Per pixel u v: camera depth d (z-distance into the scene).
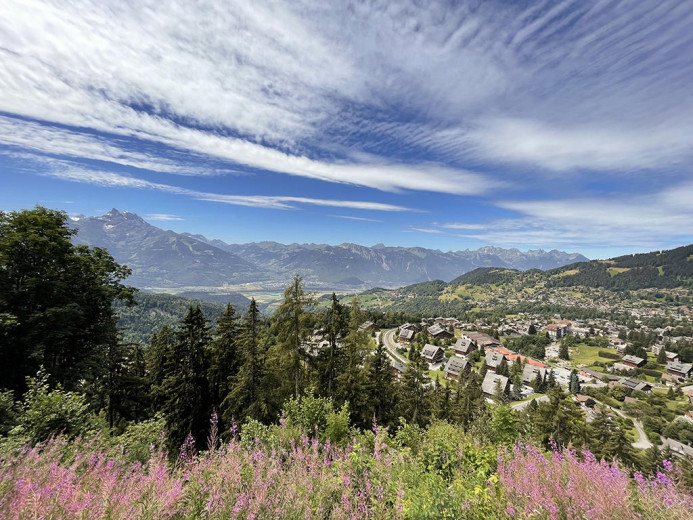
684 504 3.63
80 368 19.50
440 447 6.72
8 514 3.28
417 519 3.68
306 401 10.12
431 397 33.91
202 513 3.66
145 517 3.31
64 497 3.50
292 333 21.12
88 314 21.67
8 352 17.25
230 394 19.12
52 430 7.17
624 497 3.80
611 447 24.08
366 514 4.00
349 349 23.64
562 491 4.15
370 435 8.23
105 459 5.06
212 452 5.23
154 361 28.08
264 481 4.43
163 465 4.62
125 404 21.84
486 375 77.00
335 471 5.25
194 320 20.94
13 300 17.97
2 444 5.46
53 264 20.38
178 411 18.80
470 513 3.93
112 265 24.69
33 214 20.39
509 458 5.97
